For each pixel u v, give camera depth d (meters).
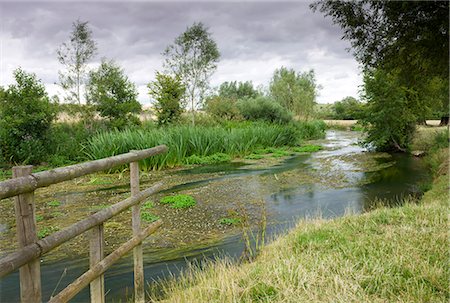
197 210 8.53
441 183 9.02
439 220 5.14
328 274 3.62
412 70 9.87
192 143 17.20
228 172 13.97
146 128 20.36
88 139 16.30
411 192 10.16
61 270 5.36
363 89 19.73
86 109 20.17
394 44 8.96
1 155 15.23
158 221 4.73
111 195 10.27
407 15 8.05
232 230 7.05
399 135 19.44
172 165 15.46
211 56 23.69
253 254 5.34
